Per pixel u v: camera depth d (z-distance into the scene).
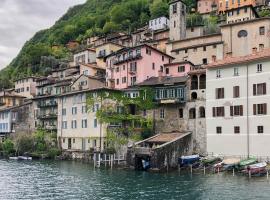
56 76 131.38
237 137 67.31
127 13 190.12
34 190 50.12
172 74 91.62
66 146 93.75
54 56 179.88
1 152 102.31
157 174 63.12
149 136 80.00
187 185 52.00
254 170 57.91
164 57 96.62
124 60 94.31
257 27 91.31
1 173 66.75
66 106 95.12
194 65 93.19
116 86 97.12
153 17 169.25
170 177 59.59
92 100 86.44
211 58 94.31
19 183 55.91
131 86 87.19
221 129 69.69
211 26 122.44
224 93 70.00
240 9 117.19
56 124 101.00
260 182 52.91
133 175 62.28
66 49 189.38
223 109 69.75
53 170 70.25
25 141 100.12
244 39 92.81
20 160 89.56
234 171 61.75
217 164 63.22
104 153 78.81
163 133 78.31
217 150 69.81
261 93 65.12
